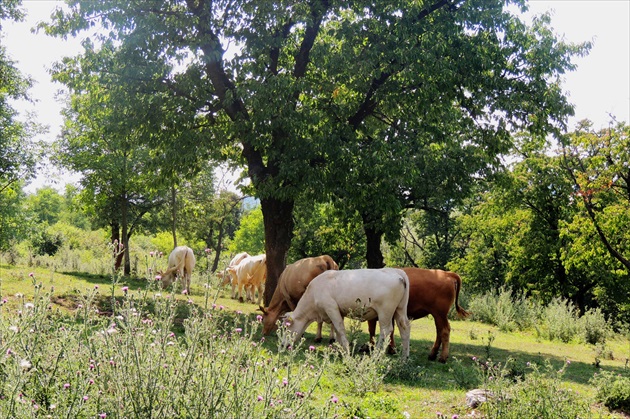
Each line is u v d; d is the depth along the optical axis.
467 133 20.20
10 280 17.50
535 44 17.81
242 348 4.98
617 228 25.44
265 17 15.91
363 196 16.70
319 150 15.72
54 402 4.36
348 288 10.57
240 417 4.49
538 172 37.03
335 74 16.59
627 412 8.59
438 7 17.30
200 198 38.66
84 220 101.38
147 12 16.34
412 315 12.23
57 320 5.46
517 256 40.03
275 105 15.10
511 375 10.34
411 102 17.16
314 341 12.94
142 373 4.41
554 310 23.44
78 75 17.70
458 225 50.78
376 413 7.00
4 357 4.43
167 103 16.81
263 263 21.77
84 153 27.41
